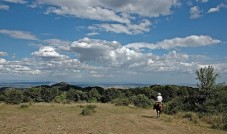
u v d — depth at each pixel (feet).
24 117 107.76
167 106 142.61
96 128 83.35
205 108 125.90
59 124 89.56
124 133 76.95
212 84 133.59
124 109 158.81
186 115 120.78
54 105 169.89
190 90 245.65
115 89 252.62
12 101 198.18
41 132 73.77
